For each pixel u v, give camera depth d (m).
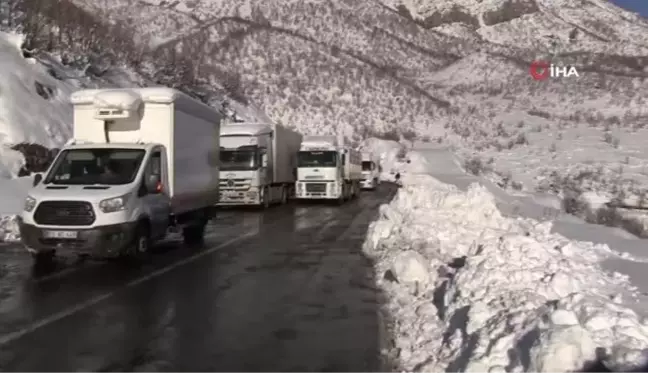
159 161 13.28
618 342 5.23
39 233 11.44
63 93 27.53
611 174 49.94
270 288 10.39
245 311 8.79
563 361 4.92
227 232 18.78
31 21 31.17
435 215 15.22
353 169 36.28
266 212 26.73
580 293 6.48
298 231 19.14
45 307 8.85
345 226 20.72
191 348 7.07
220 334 7.64
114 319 8.27
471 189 16.44
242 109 59.22
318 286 10.57
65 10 38.56
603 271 9.88
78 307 8.86
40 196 11.59
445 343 6.77
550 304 6.38
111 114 13.20
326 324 8.12
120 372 6.28
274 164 29.98
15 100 23.94
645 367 4.79
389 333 7.72
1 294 9.64
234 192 27.52
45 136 23.81
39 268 11.91
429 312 8.23
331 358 6.75
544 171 54.62
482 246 9.75
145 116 13.58
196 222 15.66
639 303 7.51
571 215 25.58
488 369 5.43
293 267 12.48
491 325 6.32
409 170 60.28
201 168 15.61
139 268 12.09
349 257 13.84
